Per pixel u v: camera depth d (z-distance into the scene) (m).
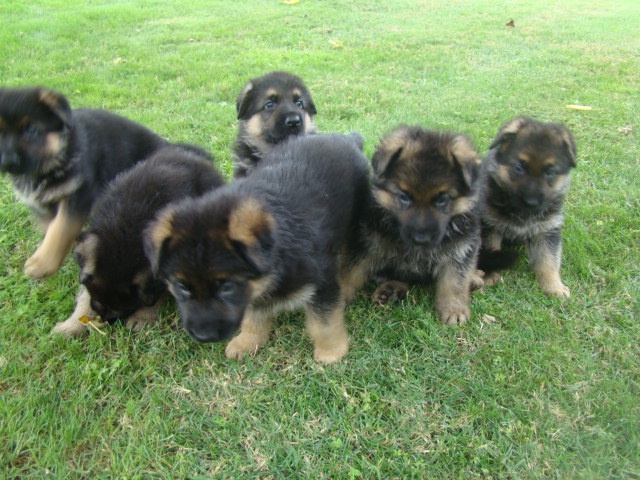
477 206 0.68
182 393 0.55
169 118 1.20
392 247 0.68
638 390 0.56
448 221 0.65
